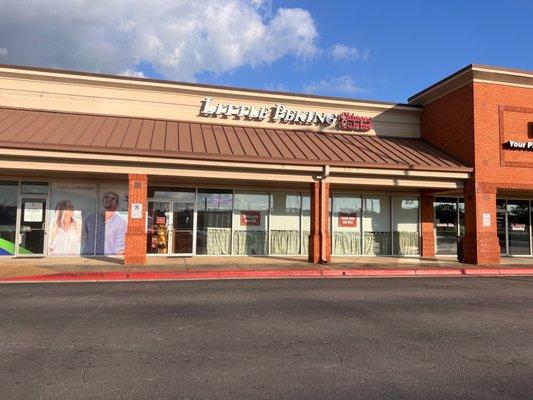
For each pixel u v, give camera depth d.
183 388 4.88
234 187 19.45
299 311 8.77
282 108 20.56
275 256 19.17
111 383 4.99
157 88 19.36
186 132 18.23
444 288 12.17
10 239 17.44
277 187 19.83
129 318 7.97
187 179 18.25
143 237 15.73
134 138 16.56
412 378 5.27
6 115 17.12
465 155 19.02
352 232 20.67
